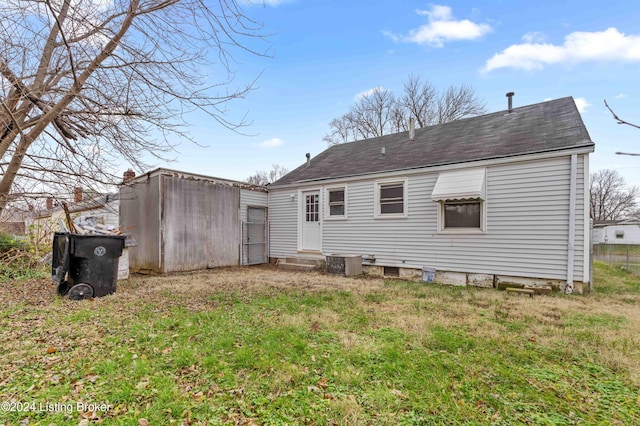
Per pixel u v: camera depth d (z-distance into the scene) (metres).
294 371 3.07
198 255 10.45
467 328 4.39
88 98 4.89
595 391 2.80
